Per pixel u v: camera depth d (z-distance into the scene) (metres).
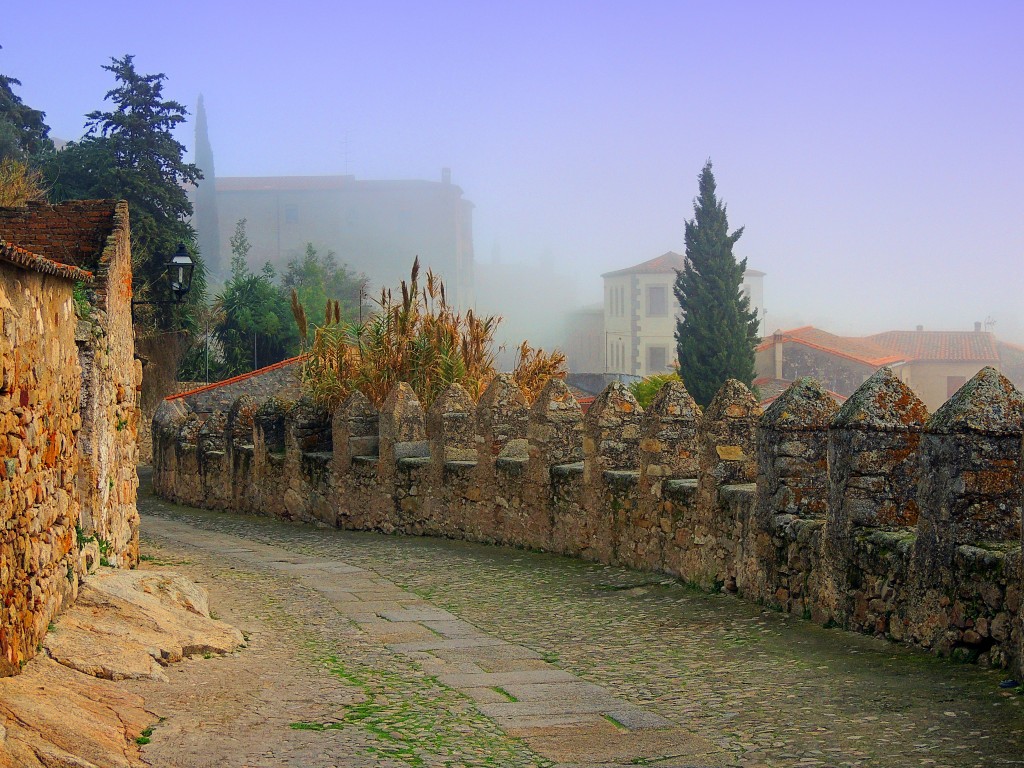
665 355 91.06
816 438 13.47
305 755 7.97
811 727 8.46
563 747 8.36
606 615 14.20
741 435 15.16
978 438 10.05
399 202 104.94
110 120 51.69
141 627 11.27
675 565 16.11
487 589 16.61
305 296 57.34
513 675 10.95
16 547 9.09
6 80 53.75
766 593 13.58
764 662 10.90
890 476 11.76
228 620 13.83
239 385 39.53
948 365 67.56
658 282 91.00
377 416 25.84
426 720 9.12
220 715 8.95
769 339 67.19
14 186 28.73
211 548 22.11
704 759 7.94
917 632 10.59
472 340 27.11
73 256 16.86
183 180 54.53
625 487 17.58
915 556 10.62
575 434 20.16
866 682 9.62
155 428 35.47
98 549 13.54
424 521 23.42
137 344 45.72
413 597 16.06
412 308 27.06
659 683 10.38
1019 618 9.01
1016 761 7.29
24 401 9.48
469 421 23.19
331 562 19.89
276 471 28.42
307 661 11.57
